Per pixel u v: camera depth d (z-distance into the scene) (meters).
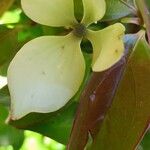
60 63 0.19
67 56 0.19
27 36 0.21
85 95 0.19
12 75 0.18
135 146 0.19
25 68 0.19
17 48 0.21
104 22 0.20
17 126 0.21
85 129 0.19
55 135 0.22
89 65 0.20
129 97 0.19
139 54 0.19
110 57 0.16
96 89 0.19
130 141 0.19
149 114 0.19
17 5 0.21
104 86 0.19
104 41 0.18
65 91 0.19
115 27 0.17
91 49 0.20
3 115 0.23
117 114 0.19
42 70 0.19
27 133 0.33
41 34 0.21
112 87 0.19
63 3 0.19
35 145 0.33
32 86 0.19
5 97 0.21
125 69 0.19
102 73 0.19
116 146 0.19
